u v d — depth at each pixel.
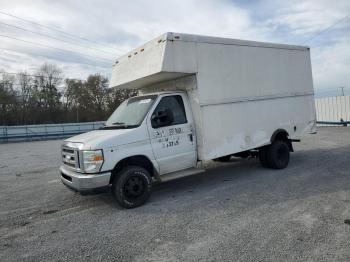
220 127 7.09
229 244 4.06
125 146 5.81
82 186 5.51
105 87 64.19
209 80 6.93
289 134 8.78
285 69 8.72
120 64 7.91
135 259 3.84
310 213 4.98
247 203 5.73
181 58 6.48
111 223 5.17
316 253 3.67
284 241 4.03
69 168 6.04
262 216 5.00
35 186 8.69
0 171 11.81
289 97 8.80
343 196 5.78
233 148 7.35
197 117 6.83
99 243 4.39
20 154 18.08
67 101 62.28
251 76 7.80
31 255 4.15
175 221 5.06
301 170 8.28
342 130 19.70
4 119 50.75
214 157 6.96
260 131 7.98
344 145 12.67
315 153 11.08
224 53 7.24
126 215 5.53
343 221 4.57
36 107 55.72
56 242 4.54
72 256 4.04
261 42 8.09
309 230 4.32
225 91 7.22
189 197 6.41
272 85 8.32
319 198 5.74
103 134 5.99
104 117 62.66
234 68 7.43
